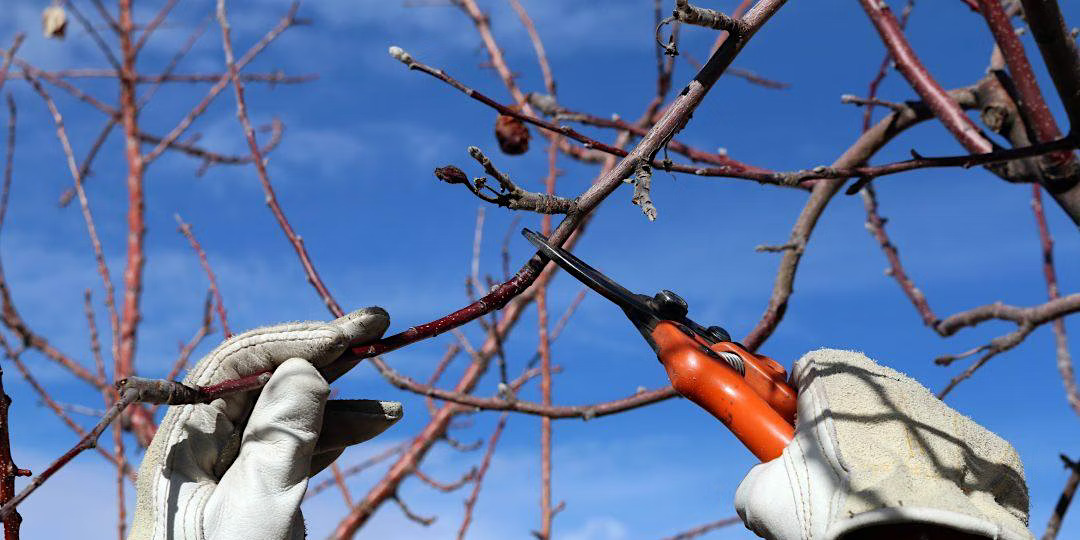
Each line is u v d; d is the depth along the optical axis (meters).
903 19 3.00
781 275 3.21
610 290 1.66
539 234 1.73
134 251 4.21
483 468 3.69
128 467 3.48
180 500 1.55
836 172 2.09
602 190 1.67
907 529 1.29
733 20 1.63
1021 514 1.46
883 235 3.49
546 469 3.48
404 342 1.66
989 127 2.71
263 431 1.54
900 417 1.41
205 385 1.59
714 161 3.15
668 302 1.65
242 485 1.52
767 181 2.04
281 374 1.57
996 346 2.90
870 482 1.31
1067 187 2.55
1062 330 3.12
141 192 4.34
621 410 3.13
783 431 1.47
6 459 1.50
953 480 1.36
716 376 1.54
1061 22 2.02
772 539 1.40
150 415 3.71
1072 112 2.09
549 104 3.41
